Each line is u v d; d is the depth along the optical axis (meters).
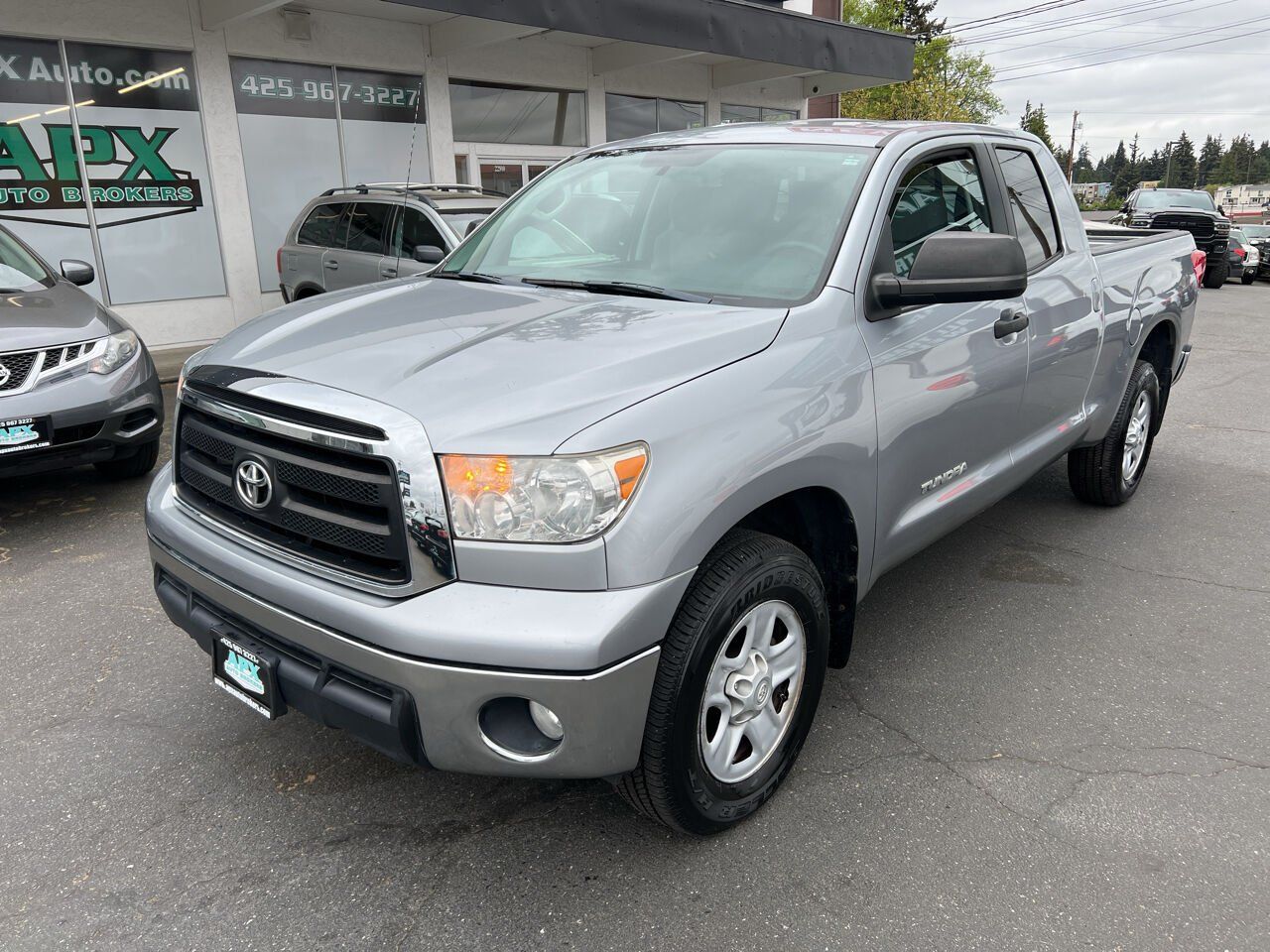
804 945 2.15
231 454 2.33
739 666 2.39
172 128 10.27
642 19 11.21
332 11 10.95
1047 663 3.46
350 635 2.06
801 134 3.29
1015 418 3.55
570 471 1.96
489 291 2.97
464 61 12.26
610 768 2.09
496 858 2.43
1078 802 2.66
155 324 10.51
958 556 4.47
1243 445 6.59
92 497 5.34
